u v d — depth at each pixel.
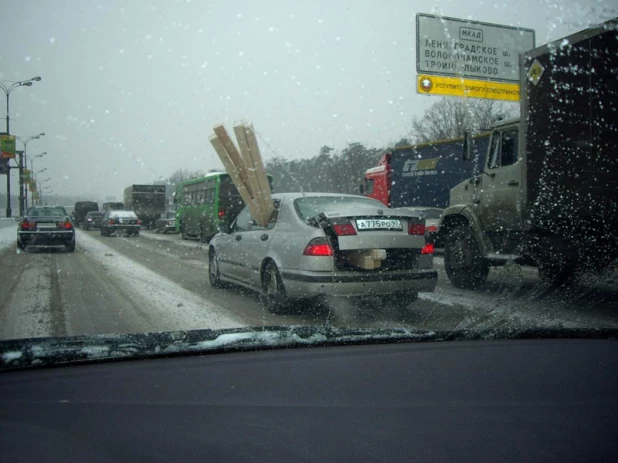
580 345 2.54
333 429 1.47
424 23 12.98
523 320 4.95
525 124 6.01
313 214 5.44
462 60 13.27
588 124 6.23
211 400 1.67
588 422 1.56
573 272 6.55
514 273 8.15
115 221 22.44
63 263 10.69
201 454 1.30
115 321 5.09
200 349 2.19
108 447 1.32
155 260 11.46
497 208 7.14
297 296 5.05
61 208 14.70
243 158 5.76
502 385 1.89
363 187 16.78
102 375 1.88
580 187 6.18
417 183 15.30
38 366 1.91
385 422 1.53
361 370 2.04
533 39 13.85
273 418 1.54
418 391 1.80
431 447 1.37
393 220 5.16
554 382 1.93
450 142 14.13
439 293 6.91
